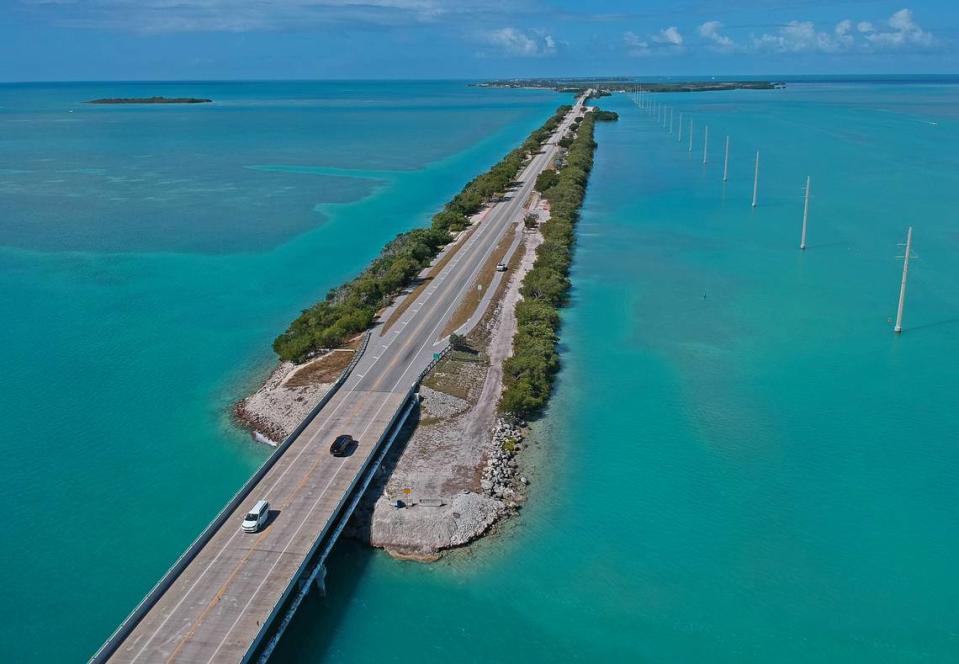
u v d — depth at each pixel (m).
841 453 81.75
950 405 91.31
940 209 186.12
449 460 78.94
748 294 131.25
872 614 60.00
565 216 176.25
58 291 139.50
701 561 65.88
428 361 99.25
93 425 90.69
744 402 93.12
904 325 115.62
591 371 102.12
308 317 113.56
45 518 73.56
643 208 199.12
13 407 95.25
